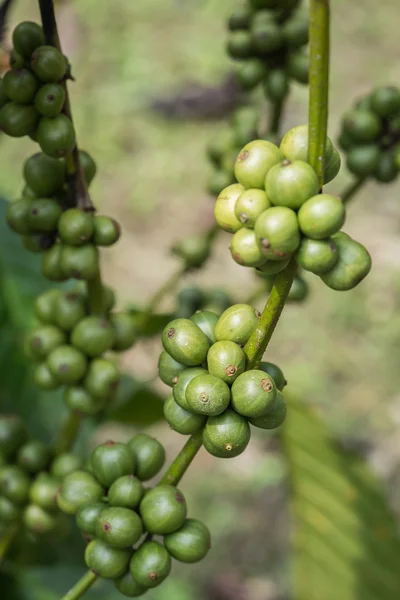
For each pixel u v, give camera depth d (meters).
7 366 0.53
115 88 1.72
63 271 0.40
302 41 0.46
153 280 1.41
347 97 1.66
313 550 0.59
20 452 0.43
